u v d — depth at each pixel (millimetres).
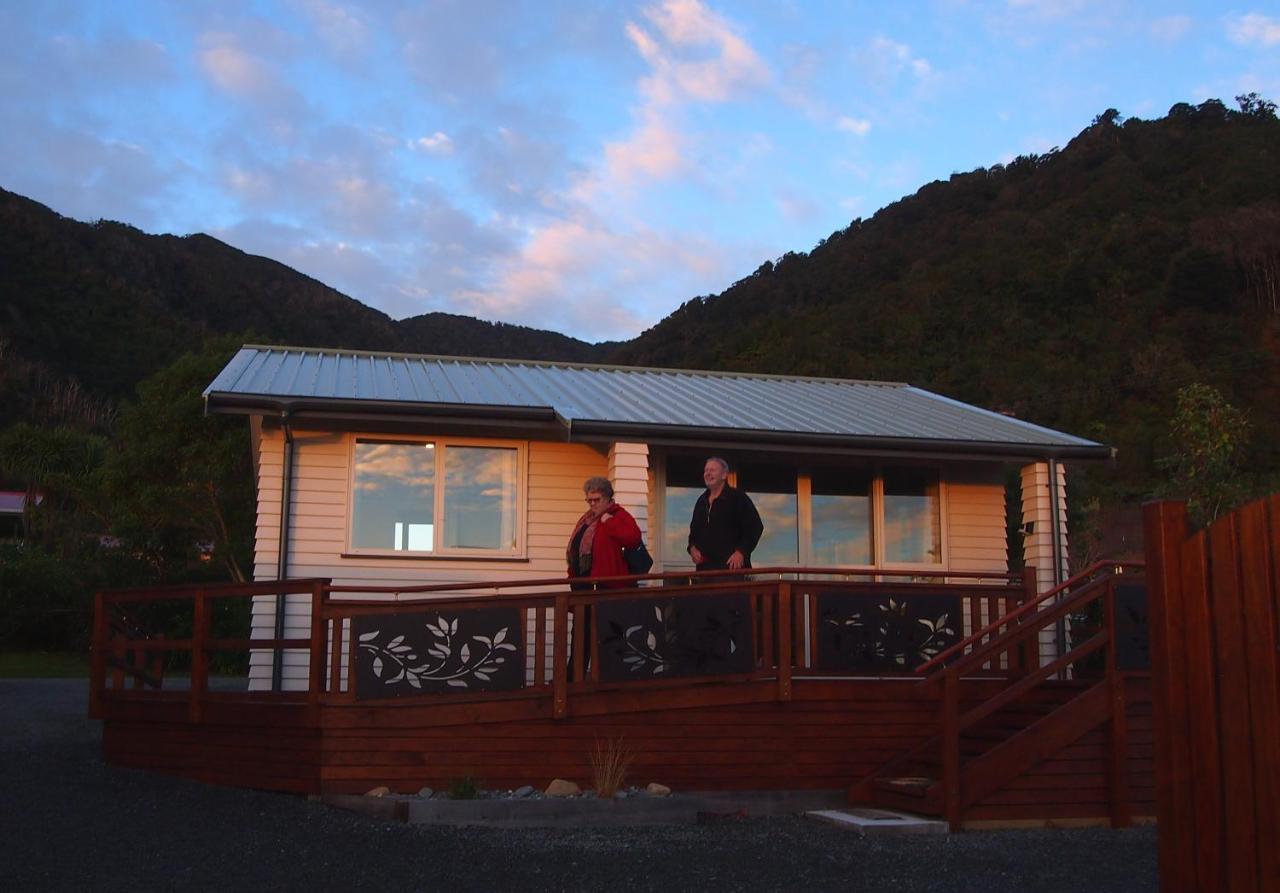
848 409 13500
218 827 7457
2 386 55688
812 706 9578
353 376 12078
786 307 80062
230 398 10273
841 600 9766
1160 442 44906
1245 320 59000
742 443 11289
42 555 26844
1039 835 8461
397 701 8578
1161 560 4418
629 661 9086
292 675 10977
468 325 157875
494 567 11586
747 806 9164
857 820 8547
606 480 9594
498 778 8750
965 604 12477
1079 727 9055
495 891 6176
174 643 9258
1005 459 12164
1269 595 3906
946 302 63875
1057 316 62125
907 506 13109
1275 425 46969
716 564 9719
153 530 26625
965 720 8766
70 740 10695
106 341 70250
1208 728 4168
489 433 11797
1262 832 3885
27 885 5902
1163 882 4340
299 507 11242
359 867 6566
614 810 8328
